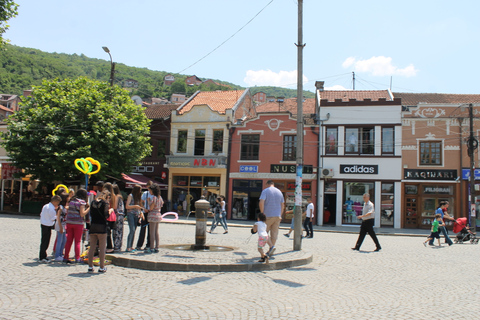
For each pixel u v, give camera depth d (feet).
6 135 98.02
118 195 37.42
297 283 27.86
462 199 96.58
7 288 23.90
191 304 21.54
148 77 313.32
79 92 98.48
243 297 23.45
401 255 44.24
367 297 24.40
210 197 112.06
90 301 21.62
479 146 97.19
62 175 96.27
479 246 58.13
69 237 32.86
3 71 341.00
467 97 115.96
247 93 130.82
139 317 19.04
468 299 24.56
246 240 52.65
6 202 110.73
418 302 23.50
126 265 31.89
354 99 102.94
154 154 119.96
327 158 103.19
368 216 47.42
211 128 113.91
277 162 107.45
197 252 37.04
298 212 42.29
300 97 44.78
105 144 95.25
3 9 62.95
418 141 99.50
